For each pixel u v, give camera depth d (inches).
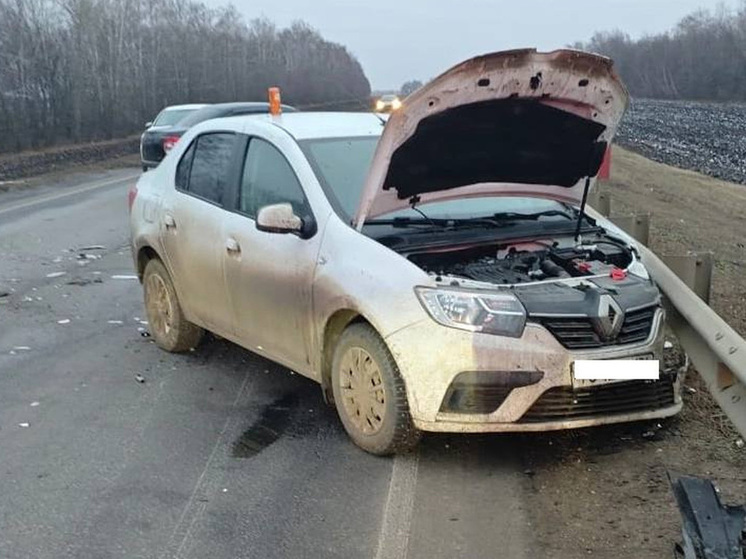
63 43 1299.2
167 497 166.2
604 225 225.1
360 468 177.5
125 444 191.5
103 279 368.5
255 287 207.3
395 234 189.2
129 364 248.2
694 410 199.3
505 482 170.1
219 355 254.8
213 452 186.9
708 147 1501.0
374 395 177.8
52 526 155.4
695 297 188.1
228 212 219.8
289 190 203.3
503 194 205.3
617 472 172.1
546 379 165.8
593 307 170.2
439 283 169.5
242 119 229.6
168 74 1824.6
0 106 1079.6
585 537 148.7
